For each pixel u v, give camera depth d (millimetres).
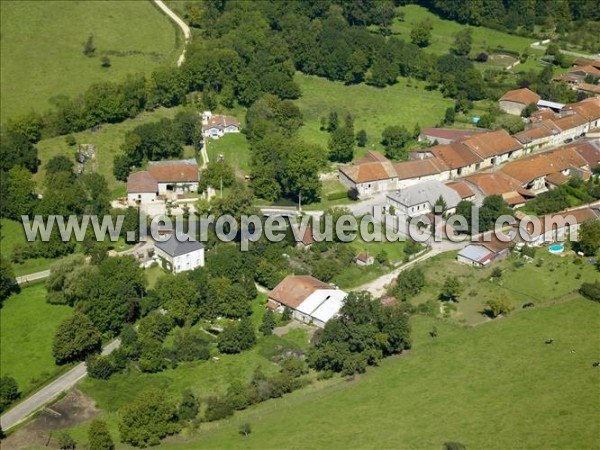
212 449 194000
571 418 196750
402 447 190250
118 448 198375
